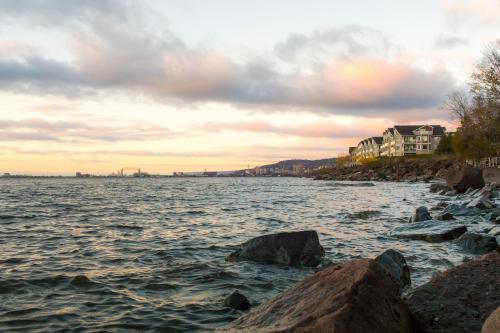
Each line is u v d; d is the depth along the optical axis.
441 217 20.05
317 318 4.93
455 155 97.62
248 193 58.78
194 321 7.64
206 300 8.82
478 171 44.34
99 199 45.25
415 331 5.66
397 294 5.69
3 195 53.75
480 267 7.31
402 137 139.50
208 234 18.30
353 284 5.32
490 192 33.94
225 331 5.68
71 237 17.19
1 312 7.98
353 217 24.53
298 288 5.97
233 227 20.73
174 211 29.97
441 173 92.69
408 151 139.12
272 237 12.60
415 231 16.75
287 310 5.52
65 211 29.72
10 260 12.52
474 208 23.58
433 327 5.80
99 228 20.11
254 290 9.63
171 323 7.53
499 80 58.19
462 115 83.56
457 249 13.94
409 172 104.00
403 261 9.88
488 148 71.50
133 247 14.91
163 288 9.71
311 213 27.88
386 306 5.33
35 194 57.03
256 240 12.78
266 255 12.41
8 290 9.41
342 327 4.76
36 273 10.88
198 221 23.44
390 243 15.32
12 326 7.30
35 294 9.16
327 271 6.07
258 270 11.43
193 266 11.84
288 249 12.23
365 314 5.02
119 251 14.12
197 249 14.60
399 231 17.30
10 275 10.64
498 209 23.61
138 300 8.80
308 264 12.05
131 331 7.17
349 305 5.00
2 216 25.62
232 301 8.42
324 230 19.06
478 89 60.69
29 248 14.62
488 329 4.52
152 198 47.28
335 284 5.53
